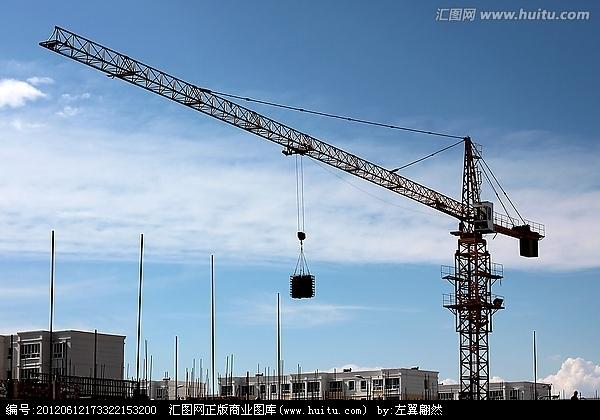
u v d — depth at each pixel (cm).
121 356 13088
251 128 11481
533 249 14438
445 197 13862
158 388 14600
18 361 12244
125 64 10275
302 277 9944
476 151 14262
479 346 13838
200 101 10881
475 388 13775
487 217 13938
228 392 14612
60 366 12250
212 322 9131
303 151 12050
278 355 10025
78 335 12469
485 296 13900
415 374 16512
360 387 16675
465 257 14038
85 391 8875
